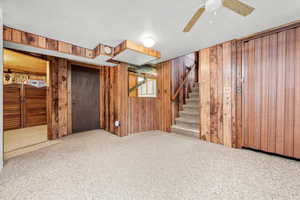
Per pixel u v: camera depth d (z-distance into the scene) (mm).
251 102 2615
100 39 2639
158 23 2072
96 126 4398
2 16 1830
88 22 2029
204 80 3209
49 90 3275
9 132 3920
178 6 1678
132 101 3922
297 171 1859
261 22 2070
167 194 1431
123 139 3355
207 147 2787
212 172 1851
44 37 2500
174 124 4184
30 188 1514
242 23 2092
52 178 1703
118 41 2734
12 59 3701
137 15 1865
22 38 2256
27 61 3926
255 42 2559
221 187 1543
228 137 2826
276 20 2021
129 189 1507
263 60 2473
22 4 1609
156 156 2361
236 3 1317
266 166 2004
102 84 4414
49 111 3275
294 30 2168
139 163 2105
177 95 4332
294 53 2176
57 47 2666
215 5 1320
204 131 3236
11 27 2139
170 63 4141
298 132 2146
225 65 2850
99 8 1709
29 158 2271
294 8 1735
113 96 3906
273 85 2373
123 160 2207
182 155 2402
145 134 3857
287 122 2242
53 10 1735
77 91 3902
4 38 2080
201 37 2592
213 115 3061
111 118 3977
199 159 2242
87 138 3422
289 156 2225
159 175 1779
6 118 4098
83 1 1575
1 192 1444
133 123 3932
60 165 2035
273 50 2367
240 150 2633
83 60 3436
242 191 1476
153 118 4492
